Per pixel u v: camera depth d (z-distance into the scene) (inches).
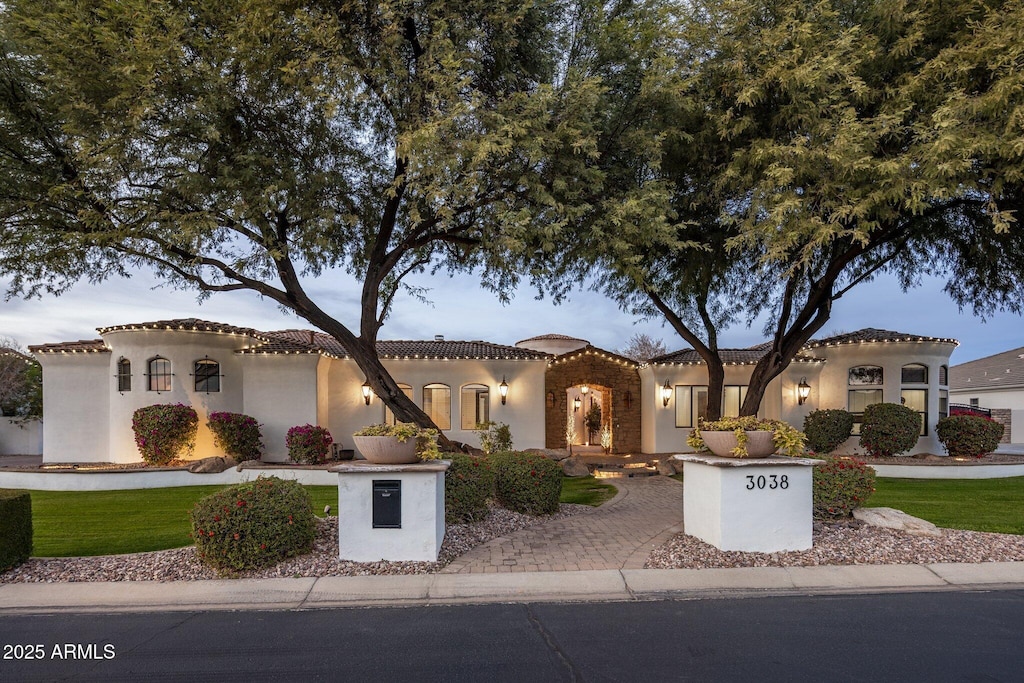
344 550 244.7
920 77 344.8
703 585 221.3
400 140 337.4
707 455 290.2
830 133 350.3
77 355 638.5
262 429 625.3
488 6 351.9
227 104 339.3
